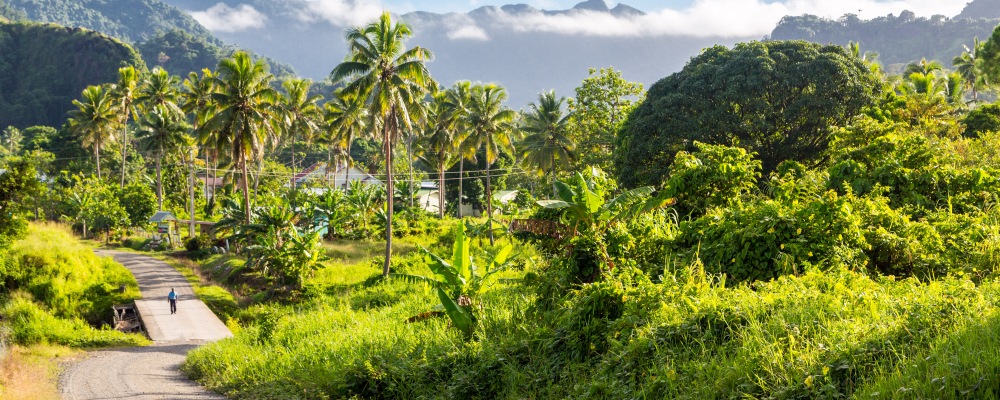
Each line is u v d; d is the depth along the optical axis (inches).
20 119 7160.4
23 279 1325.0
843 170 579.8
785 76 1405.0
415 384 426.0
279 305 1149.1
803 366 245.9
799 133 1419.8
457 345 468.4
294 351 625.0
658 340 314.7
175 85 3100.4
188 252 2100.1
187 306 1296.8
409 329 572.7
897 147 626.5
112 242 2613.2
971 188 547.2
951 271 382.0
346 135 2153.1
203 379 617.3
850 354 239.8
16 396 546.0
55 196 2802.7
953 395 197.6
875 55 2807.6
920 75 2113.7
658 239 520.1
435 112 2298.2
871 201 496.4
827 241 406.6
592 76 2324.1
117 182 3590.1
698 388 263.4
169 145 2763.3
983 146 789.9
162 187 3157.0
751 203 550.3
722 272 437.4
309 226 1755.7
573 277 492.4
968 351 211.2
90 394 569.3
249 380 569.6
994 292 279.7
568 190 539.8
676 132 1409.9
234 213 1934.1
